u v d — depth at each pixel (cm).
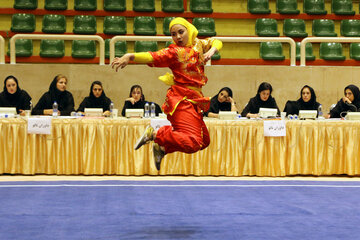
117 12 1288
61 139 736
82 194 596
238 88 1013
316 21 1298
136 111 765
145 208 520
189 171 745
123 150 736
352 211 511
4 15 1274
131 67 1001
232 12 1338
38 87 991
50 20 1255
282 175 745
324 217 483
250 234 418
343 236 412
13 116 745
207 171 744
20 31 1233
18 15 1254
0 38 988
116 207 523
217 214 494
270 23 1286
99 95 853
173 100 406
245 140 744
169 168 742
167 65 407
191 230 431
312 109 872
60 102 875
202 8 1305
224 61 1187
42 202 546
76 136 736
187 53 406
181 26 407
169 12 1296
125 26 1269
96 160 736
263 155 743
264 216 486
